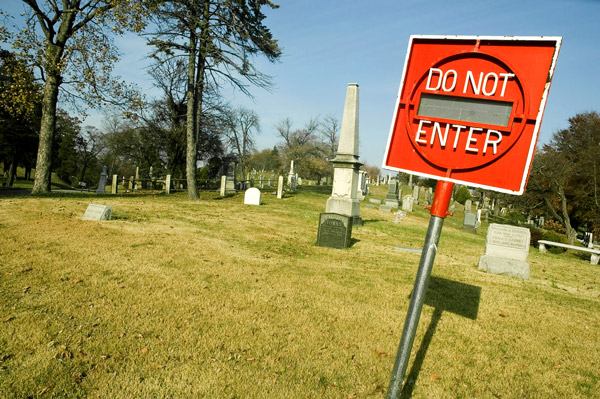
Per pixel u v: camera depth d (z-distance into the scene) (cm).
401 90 276
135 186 3331
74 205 1363
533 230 2403
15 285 562
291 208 1948
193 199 2080
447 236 1725
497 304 664
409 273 809
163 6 1781
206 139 4022
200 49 1936
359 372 410
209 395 352
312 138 7619
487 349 487
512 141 241
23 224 962
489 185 248
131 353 412
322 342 470
